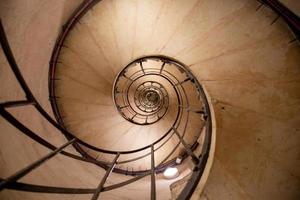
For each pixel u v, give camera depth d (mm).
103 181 1244
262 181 1838
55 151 1057
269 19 1997
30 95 1104
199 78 2584
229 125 2121
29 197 1899
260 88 2074
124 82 4402
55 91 3367
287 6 1852
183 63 2879
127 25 2869
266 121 1988
